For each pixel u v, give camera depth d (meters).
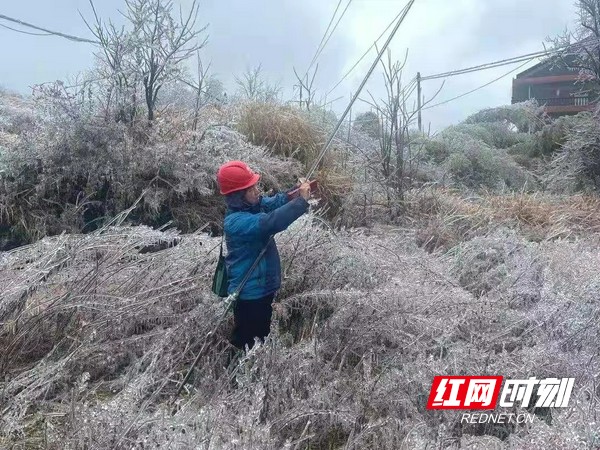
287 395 3.47
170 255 4.90
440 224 7.74
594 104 14.09
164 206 7.02
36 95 7.00
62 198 6.86
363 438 3.21
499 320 4.53
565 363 3.81
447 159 13.01
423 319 4.21
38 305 4.19
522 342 4.32
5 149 6.94
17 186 6.68
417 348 4.00
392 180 8.91
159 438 2.82
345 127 11.22
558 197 10.05
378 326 4.23
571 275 5.47
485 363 3.64
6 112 9.87
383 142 9.16
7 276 4.26
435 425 3.33
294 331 4.66
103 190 6.92
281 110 9.12
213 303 4.11
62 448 2.87
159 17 7.36
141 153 6.85
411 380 3.53
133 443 2.82
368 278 4.78
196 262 4.80
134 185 6.77
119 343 4.02
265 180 7.60
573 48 13.02
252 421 2.94
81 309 4.24
